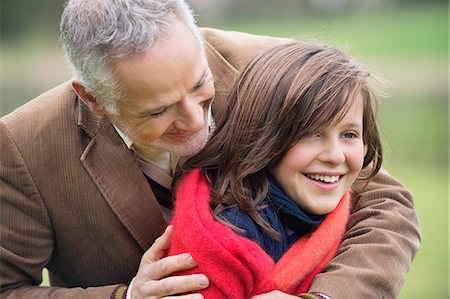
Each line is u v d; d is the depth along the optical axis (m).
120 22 1.66
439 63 9.58
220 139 1.92
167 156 2.00
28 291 1.97
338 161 1.79
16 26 12.92
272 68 1.87
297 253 1.80
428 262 4.68
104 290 1.90
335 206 1.85
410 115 7.69
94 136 1.93
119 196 1.93
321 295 1.73
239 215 1.78
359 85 1.83
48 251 2.02
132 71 1.66
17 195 1.94
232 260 1.64
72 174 1.93
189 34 1.70
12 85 9.79
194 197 1.77
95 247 2.00
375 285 1.81
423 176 6.23
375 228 1.95
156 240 1.83
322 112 1.77
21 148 1.92
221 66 2.12
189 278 1.66
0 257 1.94
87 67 1.72
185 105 1.71
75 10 1.73
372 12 13.38
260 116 1.83
